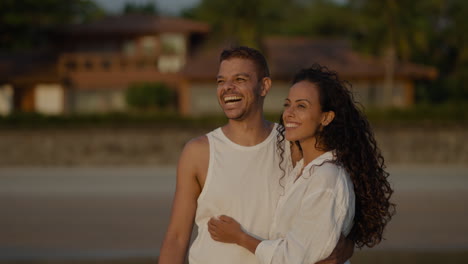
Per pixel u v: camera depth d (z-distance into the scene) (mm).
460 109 19984
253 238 2582
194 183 2752
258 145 2764
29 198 12398
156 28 28453
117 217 10109
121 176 16234
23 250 7621
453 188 13539
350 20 42656
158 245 7891
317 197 2488
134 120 19891
